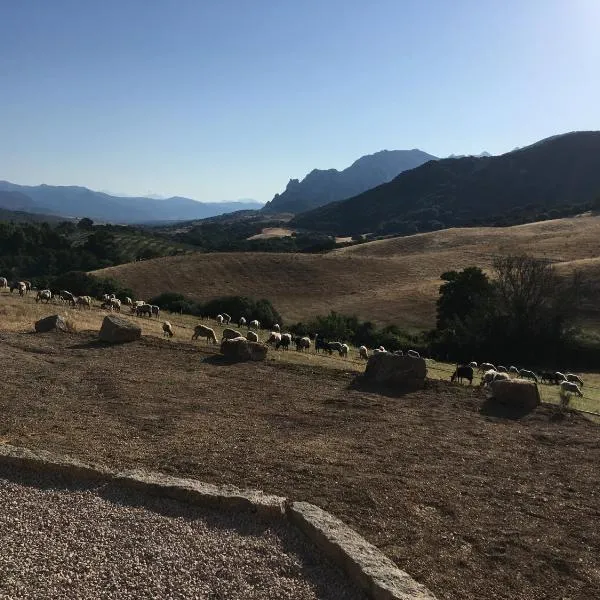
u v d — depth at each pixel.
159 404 12.14
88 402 11.98
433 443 10.41
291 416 11.77
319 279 70.88
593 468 9.47
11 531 6.01
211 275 71.31
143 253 109.81
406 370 15.01
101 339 19.72
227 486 7.16
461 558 6.14
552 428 11.90
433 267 74.25
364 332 49.44
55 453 8.02
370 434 10.74
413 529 6.73
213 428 10.56
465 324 47.44
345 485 7.98
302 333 47.53
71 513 6.50
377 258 79.56
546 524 7.18
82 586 5.09
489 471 9.06
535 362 44.12
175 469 8.23
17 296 37.62
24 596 4.88
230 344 18.09
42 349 17.66
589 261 63.75
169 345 19.48
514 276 48.22
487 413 12.88
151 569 5.39
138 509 6.66
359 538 5.92
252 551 5.84
